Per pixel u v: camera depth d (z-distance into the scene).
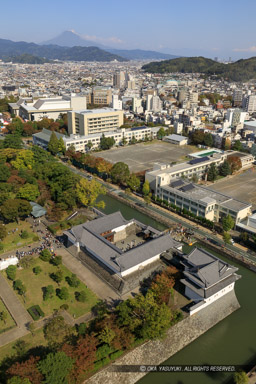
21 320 81.81
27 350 72.56
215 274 87.62
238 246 124.00
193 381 72.81
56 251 113.50
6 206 124.69
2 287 94.25
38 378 60.47
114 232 115.81
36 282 96.38
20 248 114.94
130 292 92.19
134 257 96.12
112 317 78.50
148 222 148.12
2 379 64.31
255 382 68.88
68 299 89.44
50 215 133.75
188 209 148.25
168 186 160.75
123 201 166.75
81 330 75.31
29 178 156.75
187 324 82.25
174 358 78.75
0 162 183.12
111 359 70.06
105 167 188.50
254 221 130.88
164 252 104.31
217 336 84.88
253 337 84.31
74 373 63.59
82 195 139.12
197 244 128.88
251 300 97.81
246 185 189.75
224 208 139.38
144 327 73.62
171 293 88.69
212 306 88.19
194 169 193.00
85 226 112.12
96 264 102.19
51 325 74.88
